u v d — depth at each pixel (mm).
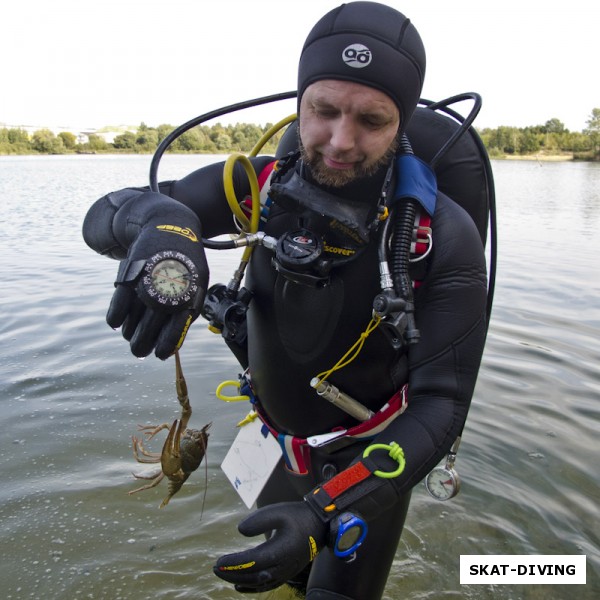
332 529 1275
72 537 2539
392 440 1394
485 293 1521
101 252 1571
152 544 2541
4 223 10586
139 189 1603
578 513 2787
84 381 3873
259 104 1913
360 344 1569
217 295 1796
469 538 2648
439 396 1456
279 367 1684
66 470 2953
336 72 1282
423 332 1474
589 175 30656
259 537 2617
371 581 1724
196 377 4000
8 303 5465
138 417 3455
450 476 1840
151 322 1264
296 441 1770
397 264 1407
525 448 3277
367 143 1333
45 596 2240
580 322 5227
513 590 2391
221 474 3029
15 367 4051
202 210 1678
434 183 1538
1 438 3189
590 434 3398
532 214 13117
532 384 4012
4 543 2477
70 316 5125
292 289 1562
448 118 1805
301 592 2281
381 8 1350
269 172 1651
